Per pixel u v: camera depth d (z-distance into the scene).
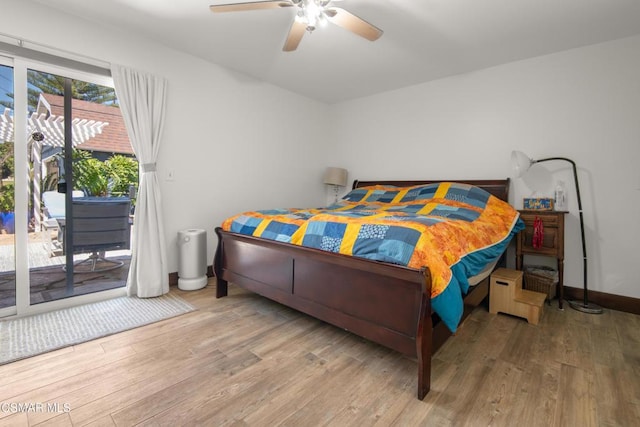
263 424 1.25
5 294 2.27
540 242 2.62
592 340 2.01
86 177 2.61
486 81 3.19
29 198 2.29
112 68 2.46
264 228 2.29
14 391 1.44
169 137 2.87
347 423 1.27
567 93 2.75
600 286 2.65
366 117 4.21
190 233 2.87
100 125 2.65
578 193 2.61
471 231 1.99
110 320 2.20
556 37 2.53
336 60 3.06
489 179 3.20
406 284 1.47
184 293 2.81
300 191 4.25
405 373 1.63
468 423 1.27
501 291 2.43
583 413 1.33
